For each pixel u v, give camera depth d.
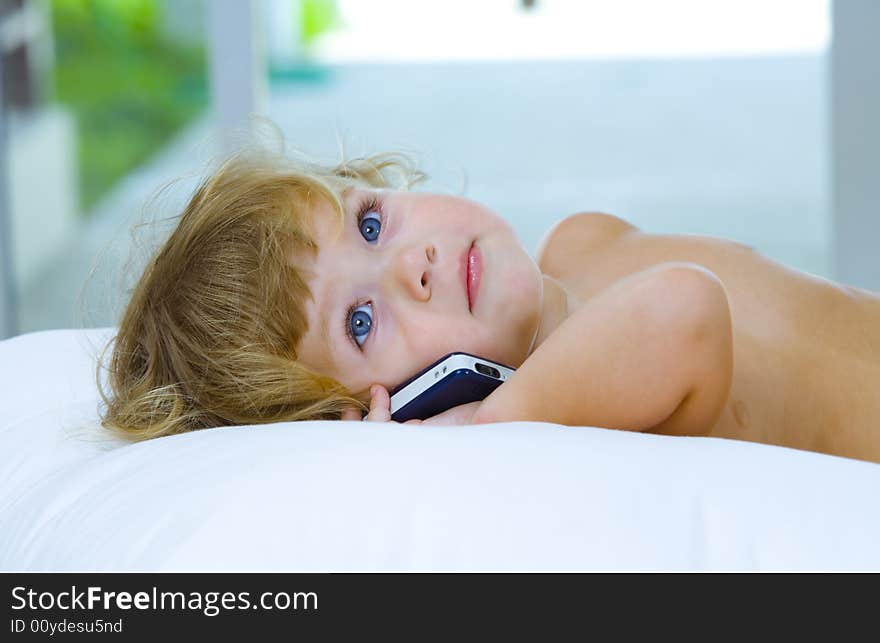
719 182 4.19
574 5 4.11
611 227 2.11
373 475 1.04
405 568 0.96
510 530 0.97
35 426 1.62
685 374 1.39
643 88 4.16
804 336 1.74
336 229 1.67
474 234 1.68
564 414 1.39
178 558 1.00
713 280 1.43
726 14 4.11
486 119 4.17
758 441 1.68
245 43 3.94
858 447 1.65
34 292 4.12
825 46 4.09
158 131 4.03
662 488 1.02
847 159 3.98
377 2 4.09
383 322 1.62
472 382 1.52
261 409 1.65
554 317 1.82
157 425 1.61
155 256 1.83
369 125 4.12
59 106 4.04
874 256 4.02
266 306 1.66
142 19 3.98
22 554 1.21
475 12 4.12
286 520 1.01
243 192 1.73
